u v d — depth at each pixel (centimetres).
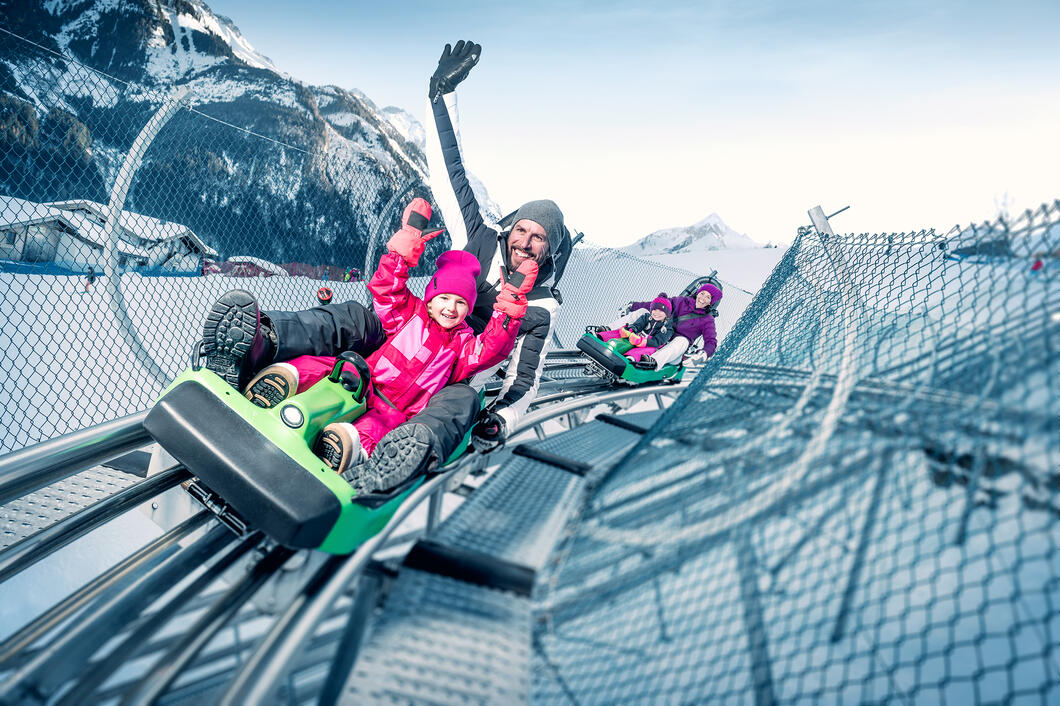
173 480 252
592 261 1147
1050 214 195
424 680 147
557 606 192
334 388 228
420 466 208
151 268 489
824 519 196
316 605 167
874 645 166
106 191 412
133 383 481
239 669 139
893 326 286
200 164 518
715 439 277
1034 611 164
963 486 160
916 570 192
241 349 205
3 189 378
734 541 204
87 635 164
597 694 159
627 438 378
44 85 370
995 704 142
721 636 174
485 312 345
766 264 3453
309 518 184
